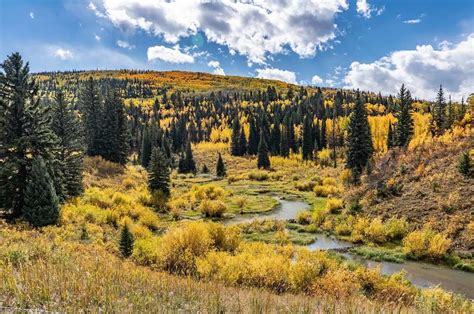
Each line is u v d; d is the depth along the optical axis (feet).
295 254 67.00
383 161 152.46
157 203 143.13
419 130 275.39
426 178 116.06
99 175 164.45
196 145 429.38
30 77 80.89
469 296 62.03
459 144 126.31
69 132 116.16
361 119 181.68
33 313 16.48
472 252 81.15
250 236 105.50
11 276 20.30
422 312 32.27
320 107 481.46
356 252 89.56
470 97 202.69
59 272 22.33
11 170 73.92
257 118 441.27
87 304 18.19
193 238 57.62
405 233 96.07
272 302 22.31
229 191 188.24
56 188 95.86
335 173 228.22
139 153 314.76
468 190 99.40
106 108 194.08
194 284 27.89
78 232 73.41
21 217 73.05
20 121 78.18
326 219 119.65
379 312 25.11
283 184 222.69
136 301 19.74
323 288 45.88
